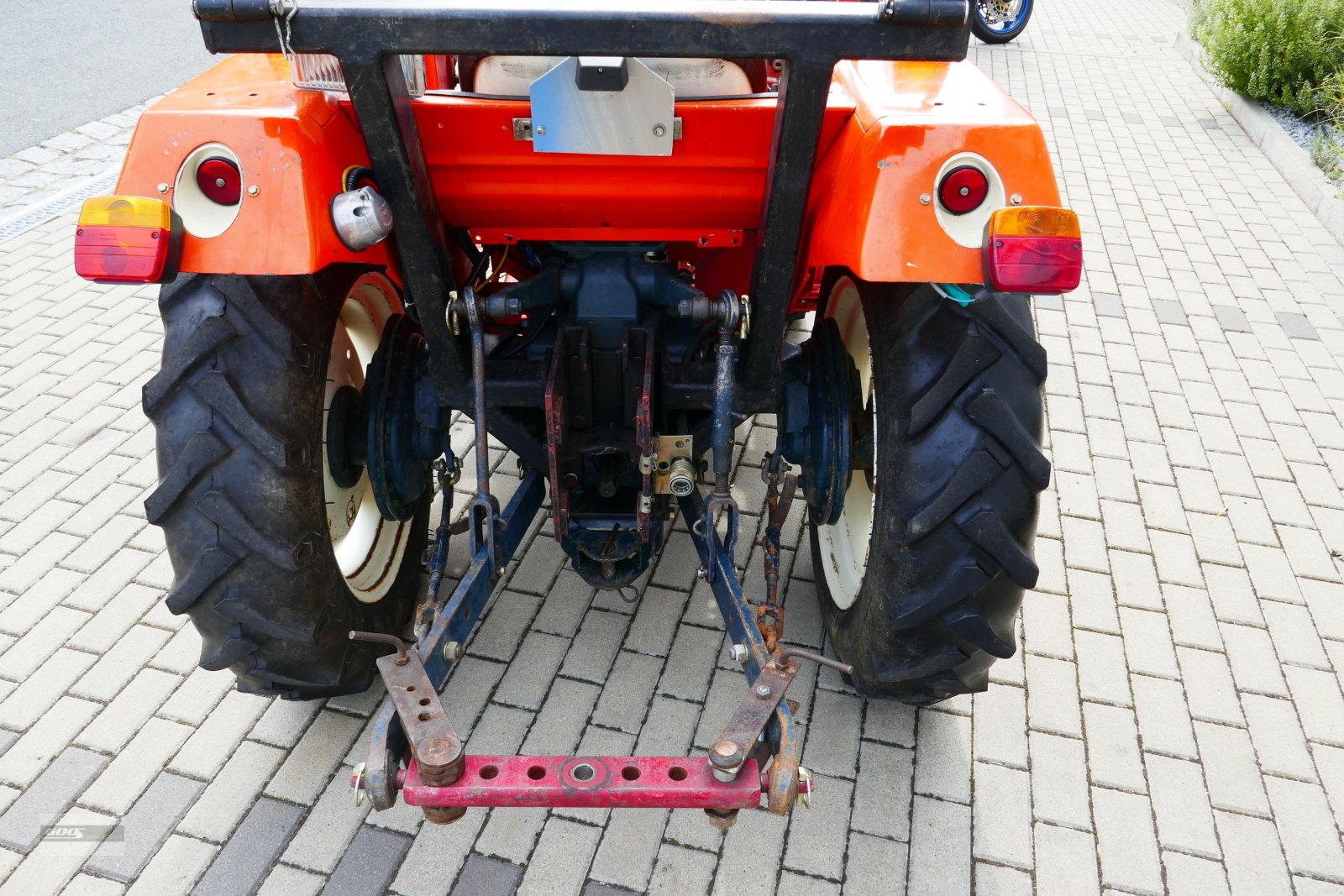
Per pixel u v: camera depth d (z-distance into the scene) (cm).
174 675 288
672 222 234
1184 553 345
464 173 213
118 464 379
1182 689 291
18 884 230
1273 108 798
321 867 235
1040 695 286
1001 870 238
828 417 255
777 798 167
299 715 275
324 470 252
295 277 210
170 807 249
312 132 176
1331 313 513
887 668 234
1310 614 321
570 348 246
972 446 203
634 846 240
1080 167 703
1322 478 387
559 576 324
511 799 167
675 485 243
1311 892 237
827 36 153
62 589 320
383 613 275
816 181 213
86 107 771
